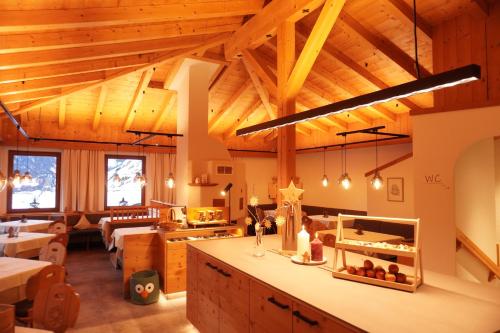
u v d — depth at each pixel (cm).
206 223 522
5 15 272
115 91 740
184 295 484
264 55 676
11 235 527
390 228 726
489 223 450
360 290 202
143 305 450
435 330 148
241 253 304
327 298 188
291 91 412
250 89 822
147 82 652
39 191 828
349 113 858
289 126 421
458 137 369
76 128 851
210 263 302
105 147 879
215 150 631
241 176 634
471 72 174
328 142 1002
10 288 318
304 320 182
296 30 559
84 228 804
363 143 885
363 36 515
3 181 464
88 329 379
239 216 625
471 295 194
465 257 400
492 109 348
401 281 207
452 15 454
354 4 482
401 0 453
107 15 319
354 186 938
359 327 151
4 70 411
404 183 712
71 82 525
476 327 151
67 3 299
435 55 478
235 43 533
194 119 615
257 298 230
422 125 397
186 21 443
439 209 382
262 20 459
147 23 408
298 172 1143
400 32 504
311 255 271
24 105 640
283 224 305
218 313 286
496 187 517
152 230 539
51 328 227
